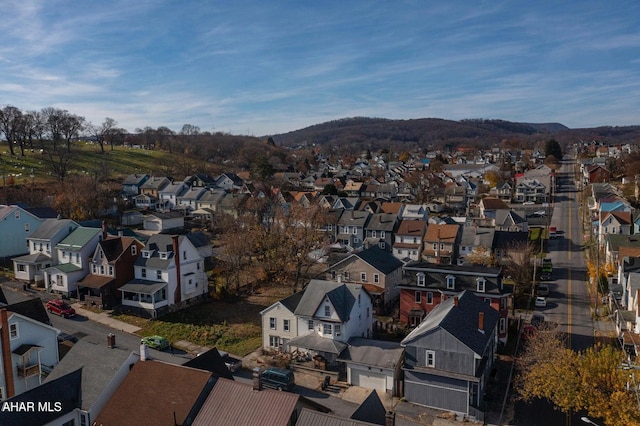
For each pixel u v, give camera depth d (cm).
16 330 3894
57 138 15988
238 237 7675
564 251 9356
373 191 14850
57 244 6906
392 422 2728
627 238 8000
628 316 5388
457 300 4528
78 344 3703
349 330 4984
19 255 7794
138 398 3188
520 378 4238
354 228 9700
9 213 7650
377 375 4459
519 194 14238
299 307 5122
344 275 6900
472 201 14375
